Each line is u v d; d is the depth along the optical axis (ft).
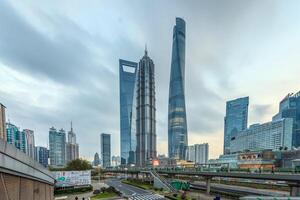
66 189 217.77
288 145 529.86
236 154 367.25
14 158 52.54
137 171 358.43
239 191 197.47
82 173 232.12
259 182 248.52
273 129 559.79
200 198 169.78
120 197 187.11
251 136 629.51
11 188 52.49
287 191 192.44
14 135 451.94
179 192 205.77
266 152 288.92
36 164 72.95
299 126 589.73
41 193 83.41
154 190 227.20
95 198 183.21
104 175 532.32
